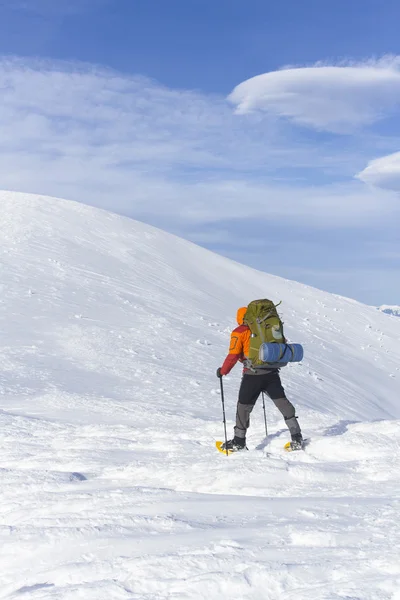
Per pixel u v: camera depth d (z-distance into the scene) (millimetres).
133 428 9922
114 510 5270
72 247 41156
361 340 43281
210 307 36844
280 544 4211
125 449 8398
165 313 31203
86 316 26422
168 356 22500
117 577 3920
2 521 5461
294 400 21047
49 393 14648
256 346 7477
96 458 7750
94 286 33094
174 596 3527
